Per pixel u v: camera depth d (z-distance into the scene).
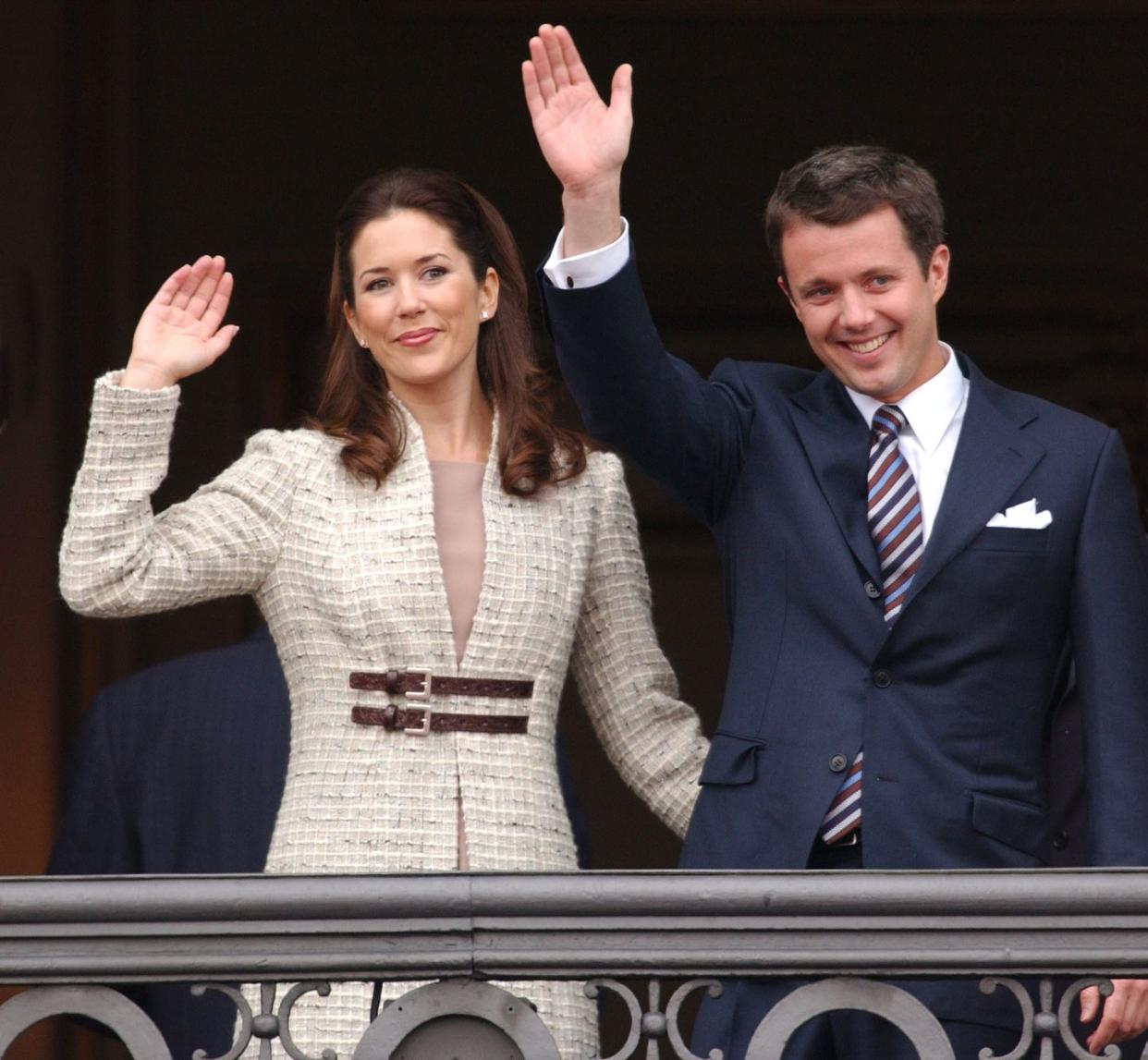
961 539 13.18
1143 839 12.77
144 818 18.70
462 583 13.87
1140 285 33.53
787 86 33.97
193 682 19.02
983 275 33.72
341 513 13.91
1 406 32.22
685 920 11.03
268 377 33.25
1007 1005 12.85
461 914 10.98
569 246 13.13
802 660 13.30
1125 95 33.84
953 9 33.44
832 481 13.55
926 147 33.91
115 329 32.88
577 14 33.59
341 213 14.48
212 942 10.94
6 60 32.31
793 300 13.62
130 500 13.36
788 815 12.98
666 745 14.59
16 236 32.34
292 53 33.81
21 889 10.94
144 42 33.41
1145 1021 12.95
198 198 33.50
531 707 13.83
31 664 32.34
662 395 13.35
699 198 33.94
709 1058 10.90
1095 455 13.55
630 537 14.80
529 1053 10.79
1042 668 13.30
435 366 14.08
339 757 13.54
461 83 33.91
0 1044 10.82
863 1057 12.72
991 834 12.88
